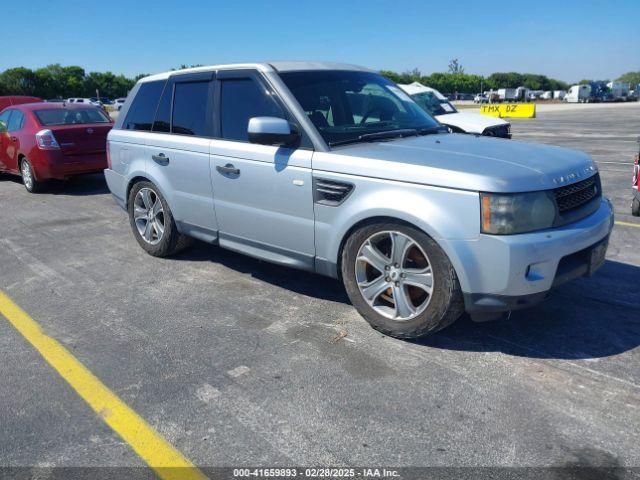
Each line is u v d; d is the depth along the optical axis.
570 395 2.92
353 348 3.50
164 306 4.28
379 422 2.74
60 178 9.08
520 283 3.03
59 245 6.11
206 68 4.71
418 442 2.58
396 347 3.49
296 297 4.38
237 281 4.79
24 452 2.58
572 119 29.17
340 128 3.94
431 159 3.34
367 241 3.52
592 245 3.34
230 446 2.59
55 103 9.86
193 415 2.84
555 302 4.12
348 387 3.05
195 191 4.71
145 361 3.41
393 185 3.31
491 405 2.85
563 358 3.31
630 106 48.06
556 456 2.46
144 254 5.68
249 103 4.24
